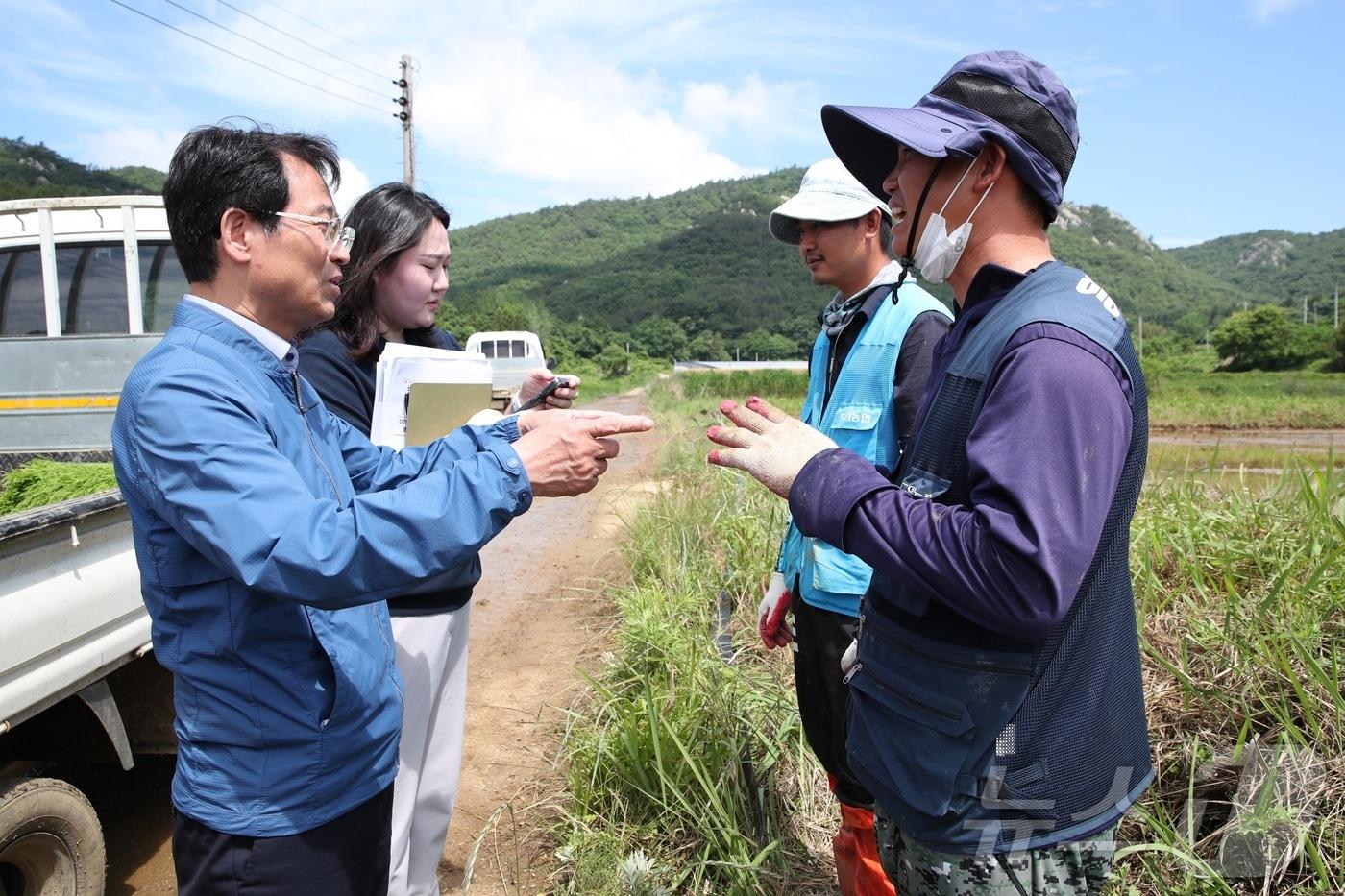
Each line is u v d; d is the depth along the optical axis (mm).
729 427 1534
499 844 2980
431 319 2479
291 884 1511
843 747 2244
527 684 4332
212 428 1333
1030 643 1301
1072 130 1429
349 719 1538
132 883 2859
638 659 3812
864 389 2277
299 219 1485
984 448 1221
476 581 2342
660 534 5703
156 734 2893
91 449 5691
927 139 1369
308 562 1295
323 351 2225
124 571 2500
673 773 2861
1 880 2188
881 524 1283
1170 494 4273
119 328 6207
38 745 2572
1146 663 2883
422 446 2090
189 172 1438
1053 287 1318
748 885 2418
